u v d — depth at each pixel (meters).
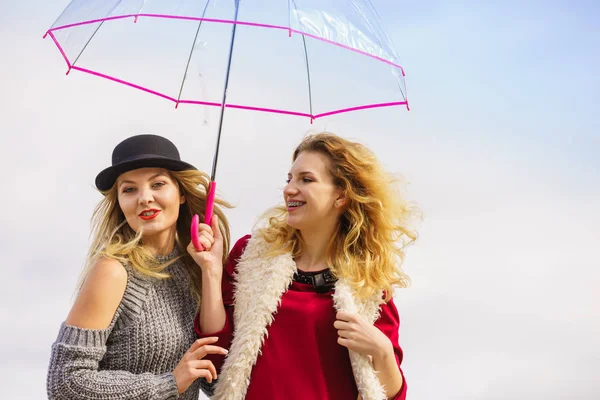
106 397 2.23
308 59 2.80
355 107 2.73
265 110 2.79
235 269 2.60
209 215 2.51
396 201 2.68
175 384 2.28
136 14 2.28
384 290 2.57
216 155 2.53
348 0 2.43
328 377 2.42
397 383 2.43
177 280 2.51
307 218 2.54
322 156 2.61
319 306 2.48
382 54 2.42
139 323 2.37
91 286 2.31
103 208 2.52
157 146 2.46
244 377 2.39
